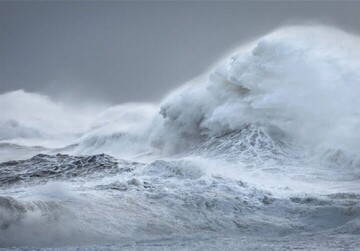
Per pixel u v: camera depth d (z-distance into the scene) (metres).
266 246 46.94
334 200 66.31
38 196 59.50
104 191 63.41
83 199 58.69
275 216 61.88
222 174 80.31
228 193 66.56
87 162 96.81
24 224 51.19
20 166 98.00
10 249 46.19
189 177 76.44
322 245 47.44
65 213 53.91
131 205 59.41
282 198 66.88
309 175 89.25
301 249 45.06
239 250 44.78
